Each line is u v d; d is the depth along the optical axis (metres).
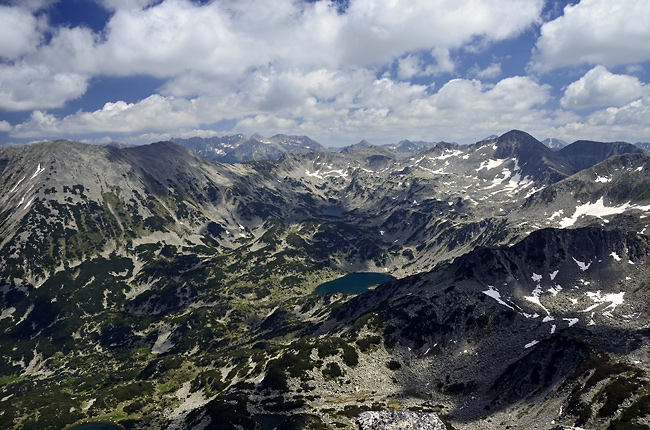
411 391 141.75
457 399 130.50
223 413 125.00
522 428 95.94
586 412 87.56
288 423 111.56
